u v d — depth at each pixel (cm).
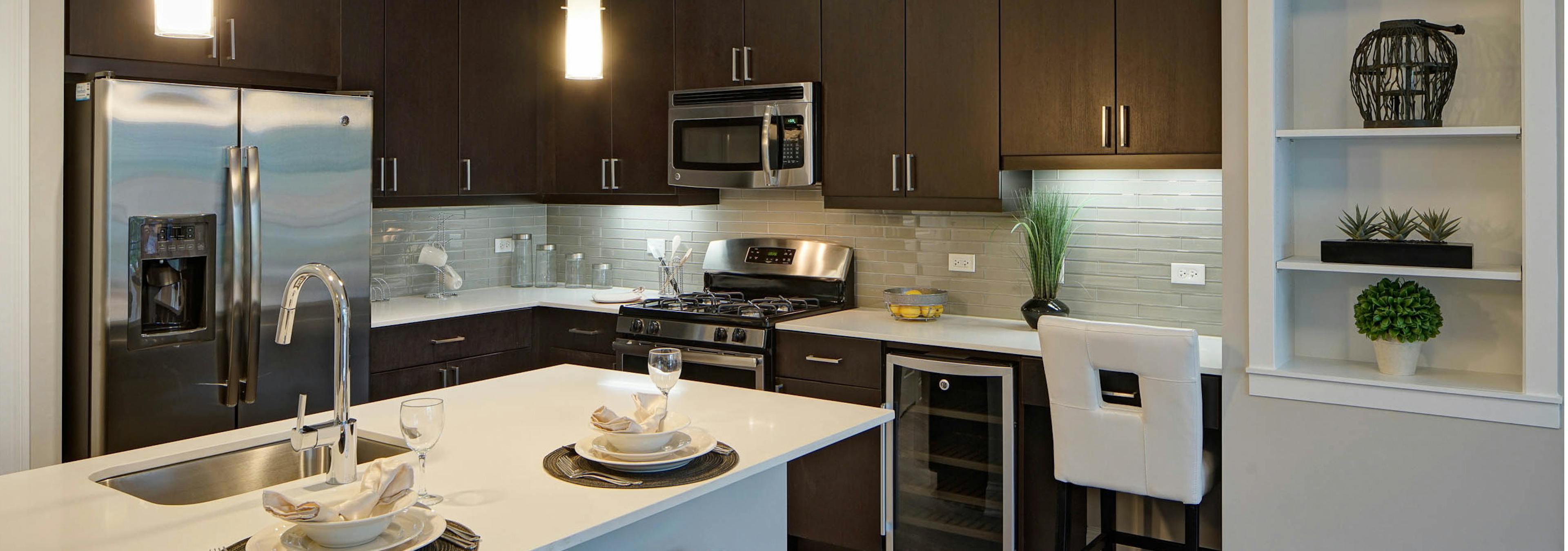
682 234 511
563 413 260
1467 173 288
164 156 336
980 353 362
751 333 408
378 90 430
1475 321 291
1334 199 308
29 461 341
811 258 464
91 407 334
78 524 176
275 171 364
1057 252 388
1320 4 305
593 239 544
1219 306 374
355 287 393
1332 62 304
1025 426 354
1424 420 280
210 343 354
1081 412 314
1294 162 313
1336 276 310
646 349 432
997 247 421
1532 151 259
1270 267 296
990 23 386
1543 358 263
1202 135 345
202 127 345
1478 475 275
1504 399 268
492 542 170
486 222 535
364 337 397
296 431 193
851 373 390
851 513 394
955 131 397
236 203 352
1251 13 291
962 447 366
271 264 364
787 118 427
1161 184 384
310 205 375
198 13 203
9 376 337
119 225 329
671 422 221
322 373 385
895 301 413
